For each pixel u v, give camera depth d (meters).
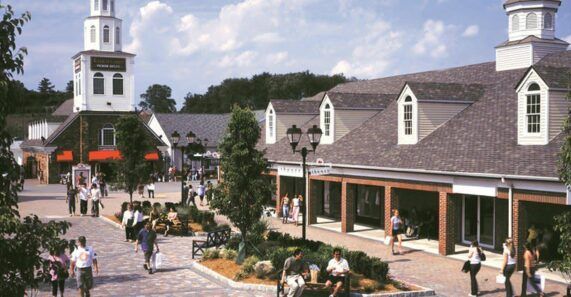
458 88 31.95
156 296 18.52
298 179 40.34
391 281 20.05
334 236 31.78
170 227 32.22
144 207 37.38
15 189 8.70
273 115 43.84
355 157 32.81
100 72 69.12
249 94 154.62
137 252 26.58
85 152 68.81
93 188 40.12
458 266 23.97
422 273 22.61
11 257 8.45
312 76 146.38
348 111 37.53
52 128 76.06
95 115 69.06
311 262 19.84
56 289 16.91
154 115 83.00
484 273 22.69
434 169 26.56
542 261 24.62
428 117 30.75
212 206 23.41
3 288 8.25
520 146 25.11
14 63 8.62
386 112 37.53
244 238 23.47
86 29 70.31
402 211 32.97
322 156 35.41
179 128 80.69
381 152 31.81
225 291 19.23
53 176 68.25
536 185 22.16
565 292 19.55
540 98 24.58
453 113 31.22
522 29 34.03
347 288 17.58
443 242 26.28
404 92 31.55
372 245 28.92
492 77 34.12
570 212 13.55
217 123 83.69
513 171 22.98
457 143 28.17
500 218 27.14
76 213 41.53
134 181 39.72
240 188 23.09
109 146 69.94
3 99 8.36
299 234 32.25
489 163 24.70
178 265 23.72
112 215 39.72
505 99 30.09
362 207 36.41
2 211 8.22
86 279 16.89
